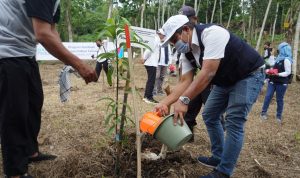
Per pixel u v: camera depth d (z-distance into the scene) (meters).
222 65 3.00
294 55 12.81
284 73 6.02
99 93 8.23
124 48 2.97
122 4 25.88
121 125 3.12
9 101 2.85
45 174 3.37
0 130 2.93
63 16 22.67
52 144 4.20
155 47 7.19
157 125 2.74
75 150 3.94
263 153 4.28
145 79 12.39
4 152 2.97
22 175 3.05
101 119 5.40
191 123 4.34
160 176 3.34
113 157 3.55
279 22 33.44
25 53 2.93
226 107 3.44
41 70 14.81
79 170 3.36
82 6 23.95
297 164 4.00
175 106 2.81
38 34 2.58
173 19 2.92
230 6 31.30
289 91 10.49
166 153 3.73
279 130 5.51
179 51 3.03
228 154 3.13
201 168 3.62
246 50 3.06
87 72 2.79
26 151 3.07
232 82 3.11
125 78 2.88
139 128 2.92
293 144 4.73
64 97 3.33
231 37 3.02
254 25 27.83
